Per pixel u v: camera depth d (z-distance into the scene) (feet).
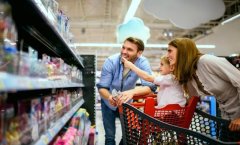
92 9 31.30
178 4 15.23
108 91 9.79
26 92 6.28
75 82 11.11
